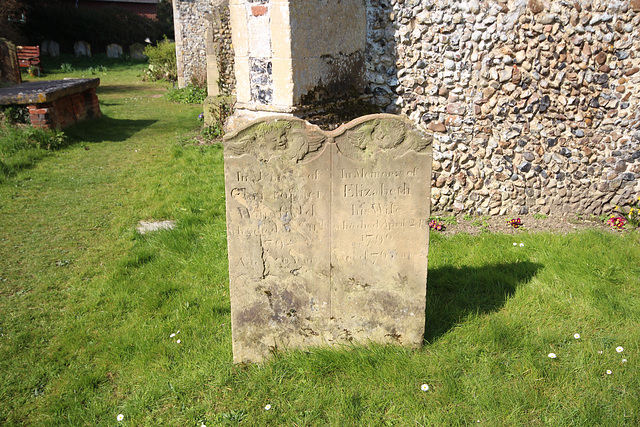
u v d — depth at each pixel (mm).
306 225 3127
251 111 5273
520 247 4793
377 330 3377
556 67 5270
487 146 5516
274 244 3129
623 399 2832
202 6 18094
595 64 5270
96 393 3033
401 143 3053
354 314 3328
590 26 5152
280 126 2943
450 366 3125
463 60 5273
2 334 3582
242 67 5195
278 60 4781
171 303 3955
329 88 5211
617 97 5355
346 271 3238
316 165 3037
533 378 3025
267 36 4793
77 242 5137
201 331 3582
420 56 5348
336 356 3189
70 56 28875
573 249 4676
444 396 2887
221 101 9891
